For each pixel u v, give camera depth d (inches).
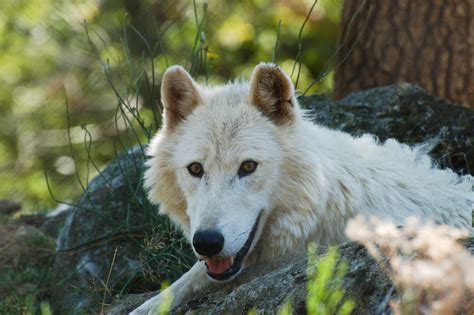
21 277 470.0
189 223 347.3
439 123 456.1
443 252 215.9
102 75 804.6
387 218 338.0
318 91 865.5
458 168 445.1
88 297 420.5
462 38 538.9
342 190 336.2
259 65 327.6
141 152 468.8
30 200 831.7
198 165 325.7
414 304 221.1
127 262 432.8
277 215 330.3
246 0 891.4
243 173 322.0
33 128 863.1
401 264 247.9
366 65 562.9
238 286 319.0
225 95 342.6
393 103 464.1
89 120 844.6
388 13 553.6
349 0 572.1
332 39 882.8
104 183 467.8
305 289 269.0
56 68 858.1
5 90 883.4
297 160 326.6
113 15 810.2
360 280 256.5
